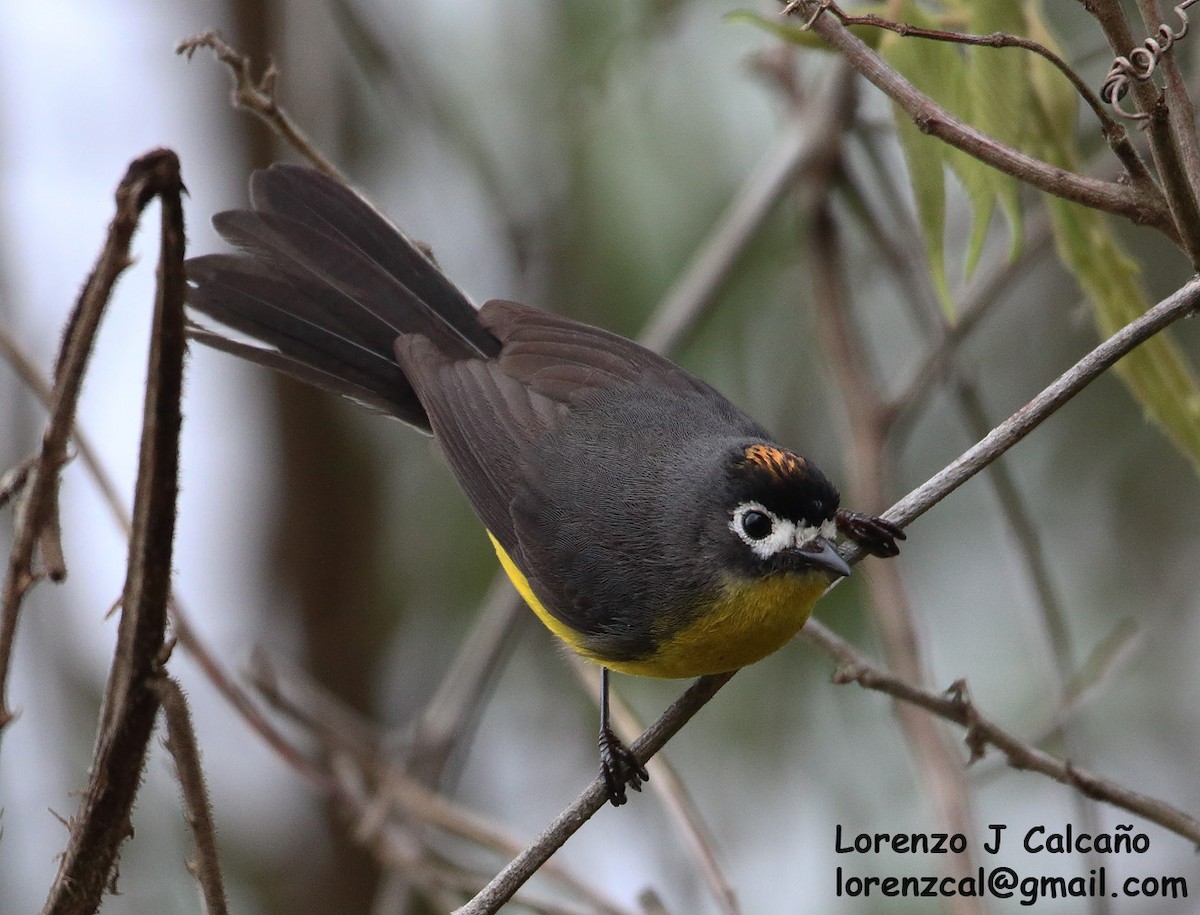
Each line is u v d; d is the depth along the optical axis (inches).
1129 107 270.8
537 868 257.8
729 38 471.8
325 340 336.8
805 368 479.2
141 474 192.4
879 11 283.0
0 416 468.8
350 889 502.9
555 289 469.1
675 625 299.6
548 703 495.8
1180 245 232.5
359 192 349.7
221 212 344.2
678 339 397.7
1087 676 338.0
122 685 199.3
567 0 476.4
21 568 207.2
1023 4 283.6
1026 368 477.7
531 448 322.3
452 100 492.4
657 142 461.4
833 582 285.0
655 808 461.1
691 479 303.7
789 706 455.5
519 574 325.4
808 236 411.2
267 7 527.5
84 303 199.2
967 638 457.7
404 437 530.6
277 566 543.2
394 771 367.6
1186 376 283.7
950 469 269.9
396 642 534.0
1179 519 462.3
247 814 513.7
